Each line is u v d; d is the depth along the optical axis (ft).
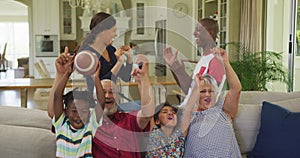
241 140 8.38
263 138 8.03
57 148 5.35
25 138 5.79
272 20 17.75
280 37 17.81
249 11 18.21
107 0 27.68
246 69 13.93
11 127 6.11
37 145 5.72
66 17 28.96
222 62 5.62
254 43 17.67
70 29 29.12
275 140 7.79
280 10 17.75
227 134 6.69
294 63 17.15
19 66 43.39
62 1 28.71
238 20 19.49
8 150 5.72
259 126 8.39
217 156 6.52
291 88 16.39
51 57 28.32
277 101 9.14
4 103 22.54
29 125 6.72
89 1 24.85
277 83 17.15
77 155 5.28
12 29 50.67
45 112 7.09
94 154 5.30
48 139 5.84
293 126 7.70
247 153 8.45
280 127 7.82
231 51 18.48
